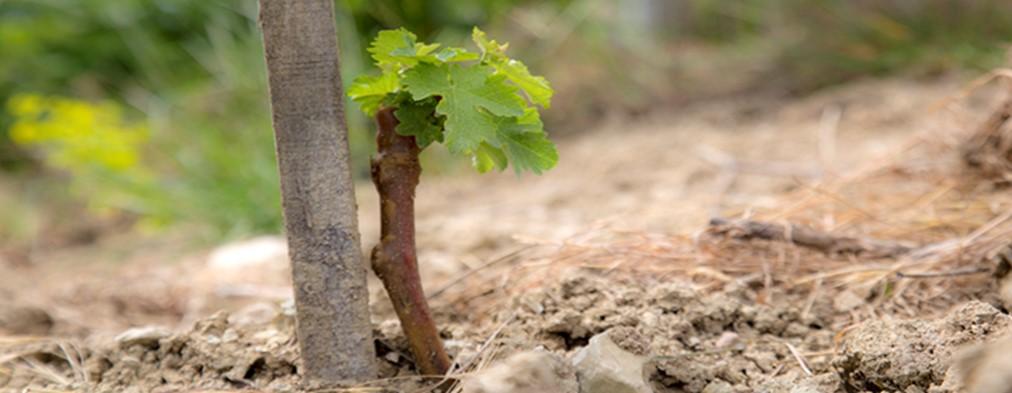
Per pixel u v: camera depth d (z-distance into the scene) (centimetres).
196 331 300
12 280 551
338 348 250
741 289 333
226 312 307
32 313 435
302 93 239
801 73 825
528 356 241
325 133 242
